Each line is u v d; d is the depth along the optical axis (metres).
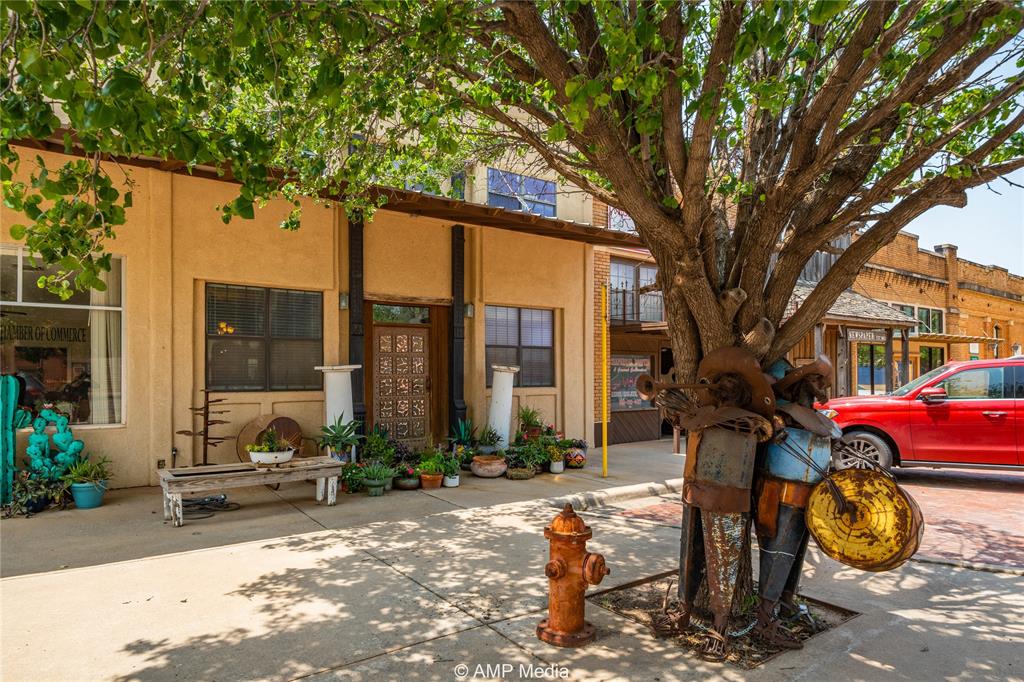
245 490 8.26
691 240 3.80
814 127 3.67
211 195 8.67
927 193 3.83
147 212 8.17
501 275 11.71
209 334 8.75
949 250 24.14
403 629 3.94
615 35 3.03
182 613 4.17
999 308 27.61
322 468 7.40
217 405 8.70
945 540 6.30
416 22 3.89
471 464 9.62
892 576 5.13
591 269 13.16
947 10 3.38
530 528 6.45
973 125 4.34
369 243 10.23
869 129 4.07
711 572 3.69
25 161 7.34
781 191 3.81
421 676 3.35
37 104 2.61
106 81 2.50
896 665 3.52
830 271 4.02
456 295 11.11
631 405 14.37
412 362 11.05
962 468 9.25
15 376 6.94
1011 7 3.06
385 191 8.77
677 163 3.74
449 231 11.11
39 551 5.52
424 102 5.06
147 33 2.79
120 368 8.09
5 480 6.78
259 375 9.14
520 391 11.98
